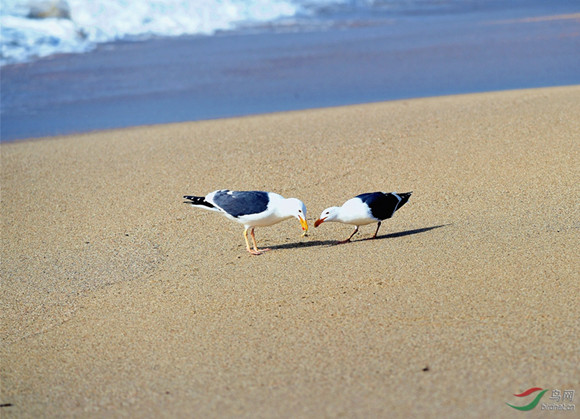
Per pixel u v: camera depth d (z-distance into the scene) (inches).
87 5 989.8
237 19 1104.2
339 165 484.4
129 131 606.5
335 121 599.2
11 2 965.8
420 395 207.8
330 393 213.3
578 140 495.5
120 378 236.8
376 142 526.6
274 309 278.2
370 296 279.6
